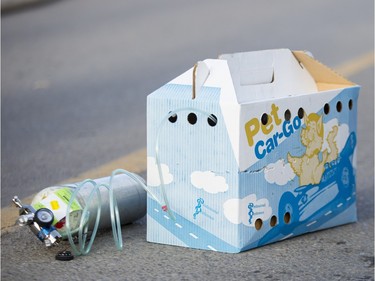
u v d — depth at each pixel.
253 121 4.55
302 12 16.48
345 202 5.26
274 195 4.74
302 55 5.14
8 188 6.47
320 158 5.00
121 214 5.01
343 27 14.80
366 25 14.94
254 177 4.62
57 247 4.85
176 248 4.78
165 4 17.89
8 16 16.55
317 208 5.05
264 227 4.72
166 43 13.65
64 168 7.05
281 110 4.70
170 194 4.74
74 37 14.36
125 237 4.99
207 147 4.58
